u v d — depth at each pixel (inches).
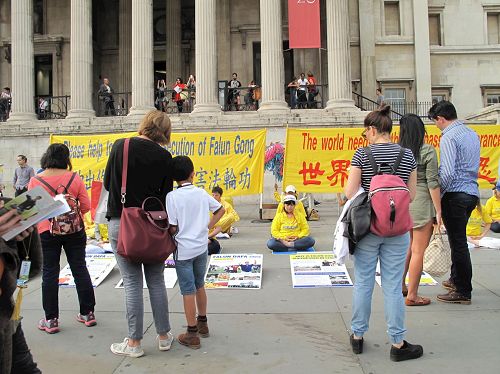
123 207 170.4
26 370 118.6
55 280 205.9
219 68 1093.8
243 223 539.5
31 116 888.9
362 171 172.2
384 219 161.9
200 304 194.9
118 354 179.0
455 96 1134.4
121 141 174.4
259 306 233.3
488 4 1136.8
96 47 1134.4
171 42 1104.8
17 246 119.1
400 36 1106.1
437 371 159.6
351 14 1093.8
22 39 893.8
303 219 362.6
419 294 247.1
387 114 179.0
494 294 244.5
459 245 227.5
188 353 179.0
